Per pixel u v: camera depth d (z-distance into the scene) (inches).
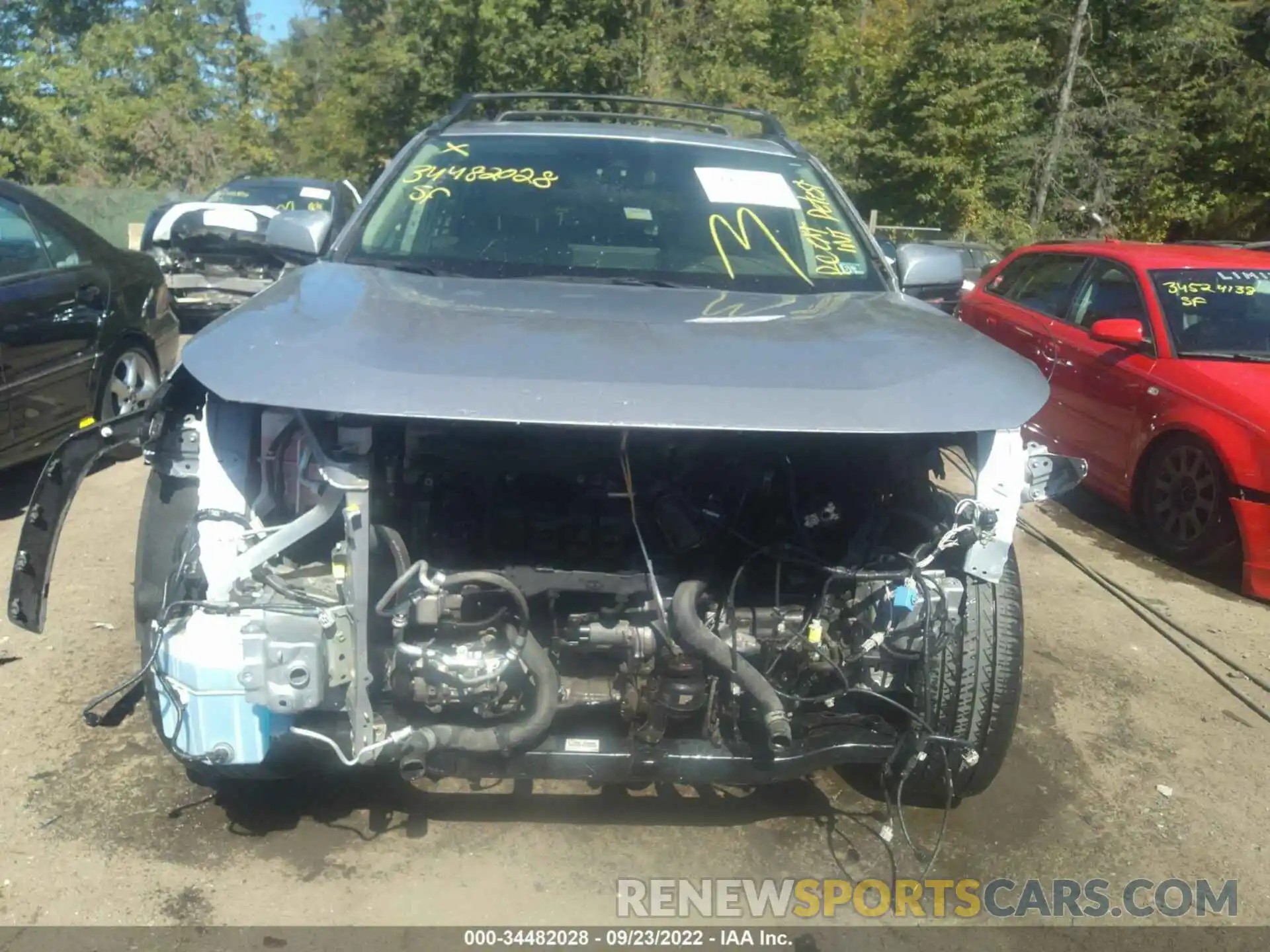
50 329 222.4
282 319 110.3
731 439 114.3
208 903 111.4
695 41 1105.4
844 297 141.3
